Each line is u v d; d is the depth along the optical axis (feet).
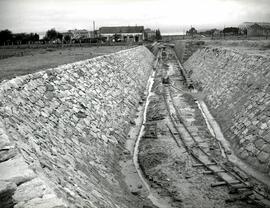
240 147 56.59
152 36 533.14
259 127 55.98
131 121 76.69
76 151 42.52
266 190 42.47
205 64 140.46
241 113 66.39
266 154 49.37
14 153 24.17
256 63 77.77
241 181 44.70
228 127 67.51
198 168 50.67
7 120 32.65
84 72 73.10
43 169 27.35
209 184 45.52
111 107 72.02
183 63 210.18
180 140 63.77
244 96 71.36
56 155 35.24
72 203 24.35
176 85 131.03
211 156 54.44
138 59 162.61
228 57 108.68
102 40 319.27
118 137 62.54
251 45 139.23
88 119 56.39
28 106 41.75
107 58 101.04
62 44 241.55
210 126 73.15
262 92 64.13
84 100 61.31
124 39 385.09
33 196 20.45
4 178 21.42
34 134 35.68
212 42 201.98
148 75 159.22
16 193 20.51
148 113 87.20
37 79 51.24
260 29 302.04
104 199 33.04
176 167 51.47
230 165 50.44
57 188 24.72
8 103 37.22
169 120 78.13
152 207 39.40
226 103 79.82
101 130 58.13
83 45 233.14
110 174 45.34
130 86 103.09
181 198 42.16
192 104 94.58
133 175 49.55
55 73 58.95
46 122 42.47
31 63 87.45
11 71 63.72
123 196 39.83
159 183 46.37
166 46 392.47
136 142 64.95
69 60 93.91
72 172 33.94
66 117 49.90
